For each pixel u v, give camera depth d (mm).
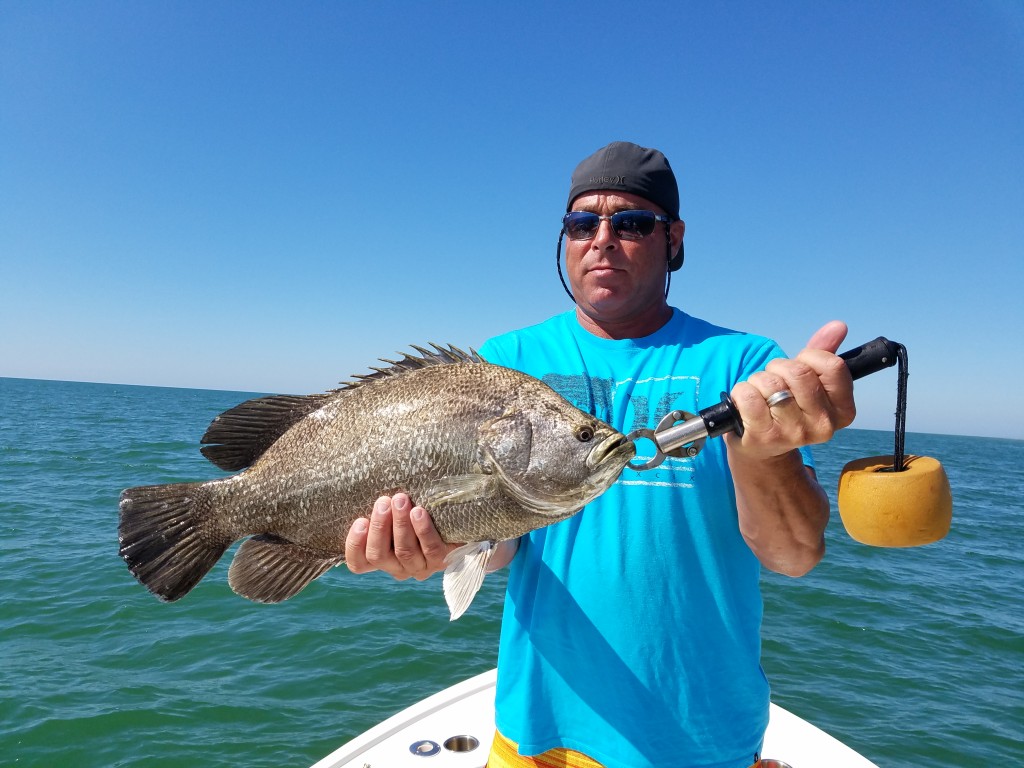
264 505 981
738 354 1003
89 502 5602
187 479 7172
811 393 698
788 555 893
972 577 4629
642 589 922
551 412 942
